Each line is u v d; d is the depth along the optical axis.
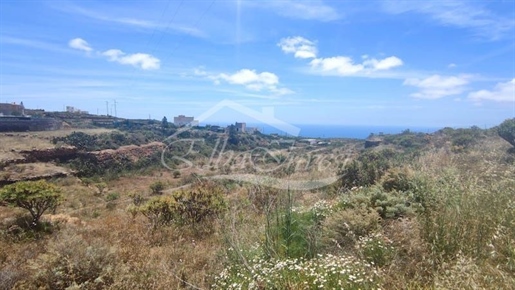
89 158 39.72
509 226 3.56
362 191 6.36
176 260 5.17
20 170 35.69
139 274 4.50
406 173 6.29
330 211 5.40
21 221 8.74
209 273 4.47
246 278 3.73
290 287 3.33
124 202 19.64
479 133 14.62
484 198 4.10
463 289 2.60
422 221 3.96
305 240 4.38
